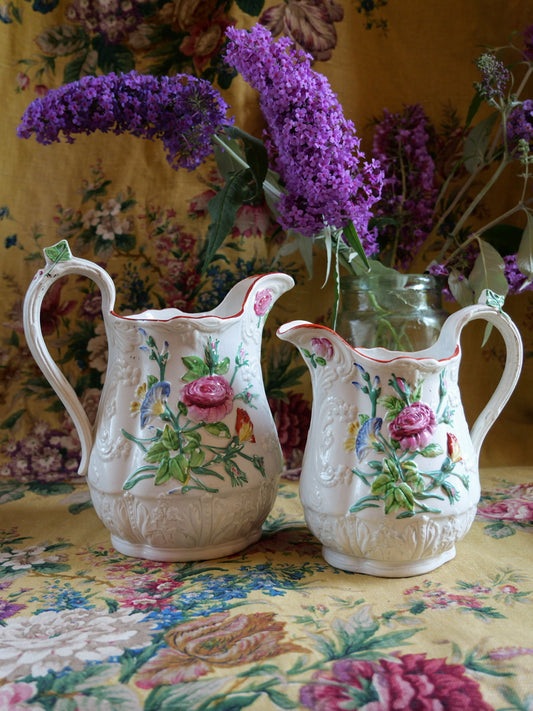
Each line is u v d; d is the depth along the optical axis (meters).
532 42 0.96
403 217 1.01
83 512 0.91
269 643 0.55
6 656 0.53
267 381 1.08
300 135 0.75
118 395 0.73
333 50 1.05
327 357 0.69
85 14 1.03
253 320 0.75
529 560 0.72
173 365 0.71
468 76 1.08
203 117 0.80
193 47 1.03
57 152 1.04
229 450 0.71
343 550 0.70
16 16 1.01
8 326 1.05
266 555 0.76
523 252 0.88
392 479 0.66
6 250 1.04
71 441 1.07
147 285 1.07
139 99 0.80
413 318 0.77
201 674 0.50
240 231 1.06
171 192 1.05
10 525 0.86
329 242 0.80
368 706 0.46
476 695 0.47
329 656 0.53
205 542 0.73
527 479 1.01
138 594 0.65
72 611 0.62
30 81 1.03
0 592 0.66
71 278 1.06
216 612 0.61
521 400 1.10
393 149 1.04
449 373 0.69
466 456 0.69
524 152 0.88
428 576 0.69
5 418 1.06
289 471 1.08
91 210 1.05
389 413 0.66
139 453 0.71
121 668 0.51
